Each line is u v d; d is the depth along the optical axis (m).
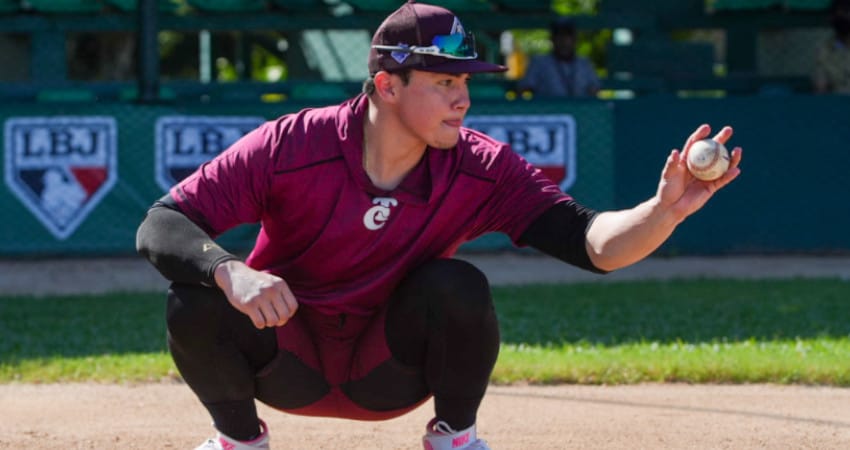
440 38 10.90
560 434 16.91
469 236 12.20
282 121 11.66
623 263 11.04
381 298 12.00
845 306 28.22
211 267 10.58
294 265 11.95
